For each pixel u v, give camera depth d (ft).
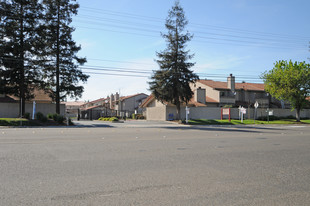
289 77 128.16
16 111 106.32
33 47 92.22
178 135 55.57
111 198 14.82
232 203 14.35
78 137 47.34
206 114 141.08
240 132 68.39
